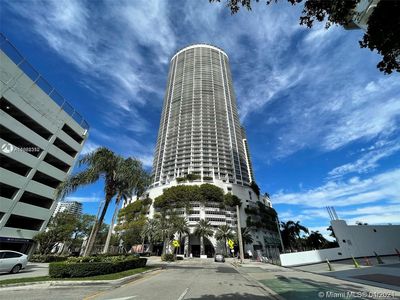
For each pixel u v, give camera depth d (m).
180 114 113.88
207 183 84.44
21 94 29.25
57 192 15.98
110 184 16.88
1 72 26.84
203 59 134.62
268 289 9.30
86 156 16.45
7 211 26.98
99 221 15.87
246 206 91.38
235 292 8.75
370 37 4.85
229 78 135.25
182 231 66.44
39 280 9.88
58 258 27.98
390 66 5.00
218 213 80.94
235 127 116.69
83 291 8.59
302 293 8.20
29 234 29.91
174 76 134.12
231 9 6.03
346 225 28.03
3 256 14.21
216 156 98.38
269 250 32.44
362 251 26.81
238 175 99.81
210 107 115.00
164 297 7.66
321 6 5.29
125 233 80.38
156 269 18.17
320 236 68.19
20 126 28.70
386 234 28.72
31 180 30.06
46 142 32.62
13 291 8.40
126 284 10.49
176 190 82.38
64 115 36.66
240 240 34.19
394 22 4.39
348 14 5.31
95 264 11.50
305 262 24.50
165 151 104.81
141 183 18.16
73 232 40.91
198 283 11.12
